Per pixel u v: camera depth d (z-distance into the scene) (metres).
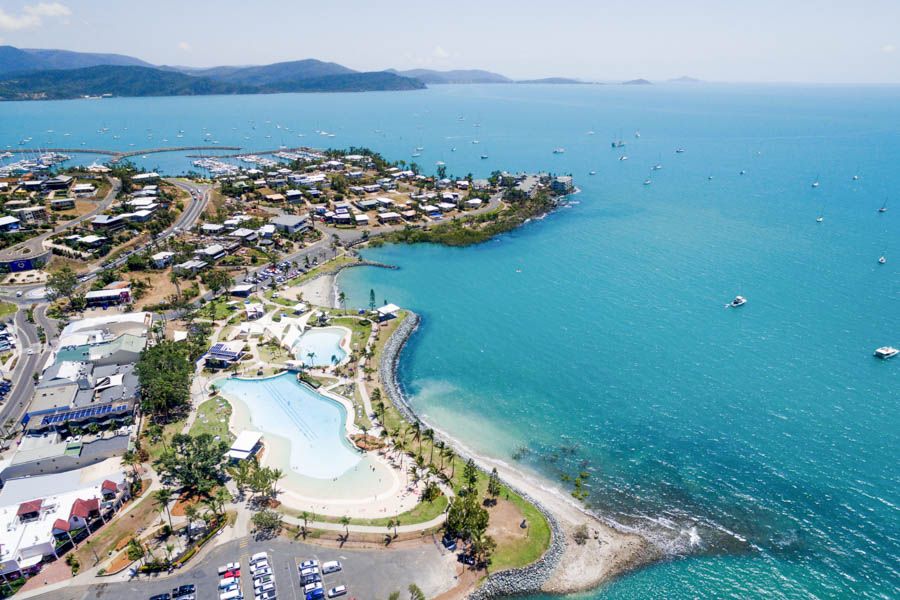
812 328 174.38
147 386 127.81
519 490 111.75
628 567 95.25
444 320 189.75
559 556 96.25
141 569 87.88
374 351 162.12
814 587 91.19
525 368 159.25
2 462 108.56
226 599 82.69
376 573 89.69
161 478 108.44
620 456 123.62
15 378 142.25
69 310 181.50
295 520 99.94
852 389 142.75
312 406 136.88
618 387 148.62
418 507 104.25
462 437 129.62
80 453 109.38
